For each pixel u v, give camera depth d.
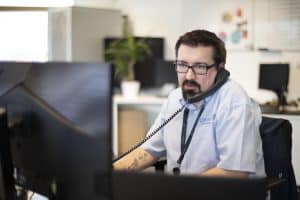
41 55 5.20
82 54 4.85
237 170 1.30
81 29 4.82
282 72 4.36
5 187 0.97
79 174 0.84
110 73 0.81
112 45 4.86
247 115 1.38
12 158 1.00
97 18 4.94
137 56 4.86
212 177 0.77
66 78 0.88
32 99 0.92
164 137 1.59
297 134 3.78
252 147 1.34
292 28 4.62
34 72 0.94
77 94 0.85
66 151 0.86
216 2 4.89
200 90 1.43
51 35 5.00
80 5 5.12
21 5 5.08
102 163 0.80
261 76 4.59
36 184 0.97
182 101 1.55
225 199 0.77
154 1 5.14
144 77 4.90
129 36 4.86
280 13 4.65
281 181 1.50
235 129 1.36
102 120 0.81
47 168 0.92
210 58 1.38
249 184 0.75
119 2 5.18
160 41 4.98
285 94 4.39
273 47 4.71
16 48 5.17
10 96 0.97
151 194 0.80
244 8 4.79
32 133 0.93
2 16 5.09
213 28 4.94
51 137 0.89
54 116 0.88
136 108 4.81
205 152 1.46
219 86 1.44
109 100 0.81
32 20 5.14
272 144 1.56
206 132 1.45
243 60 4.85
